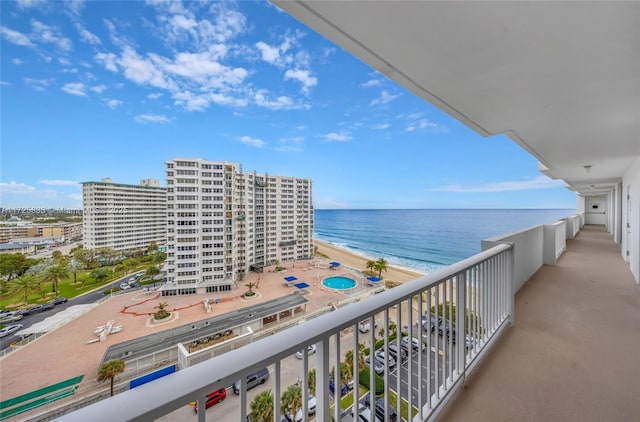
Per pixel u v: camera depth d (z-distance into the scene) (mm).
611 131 2691
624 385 1632
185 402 494
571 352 2027
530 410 1424
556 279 4098
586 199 15625
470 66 1452
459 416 1381
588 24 1074
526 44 1235
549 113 2166
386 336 1059
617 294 3400
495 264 2240
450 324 1545
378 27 1128
